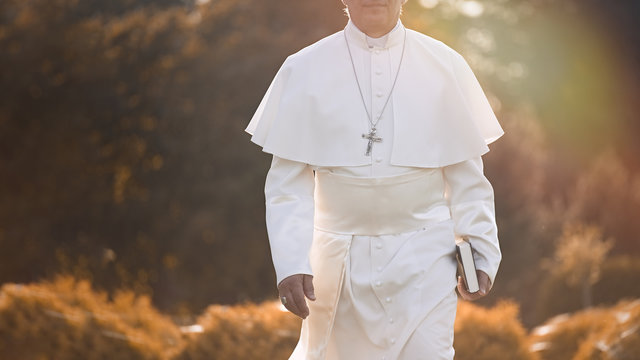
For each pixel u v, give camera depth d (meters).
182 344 18.00
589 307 35.31
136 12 53.00
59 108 51.44
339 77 10.20
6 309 17.20
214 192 48.47
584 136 88.56
